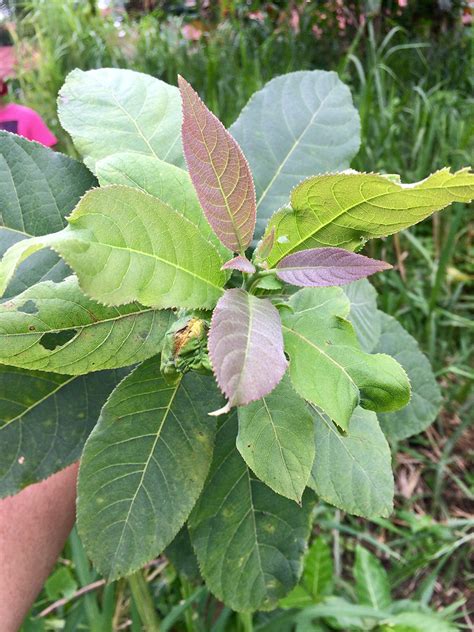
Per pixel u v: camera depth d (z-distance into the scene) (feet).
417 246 2.87
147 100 1.05
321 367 0.77
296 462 0.83
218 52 3.71
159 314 0.87
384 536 2.62
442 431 2.87
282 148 1.12
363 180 0.70
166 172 0.89
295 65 3.56
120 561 0.94
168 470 0.95
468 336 3.01
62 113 1.04
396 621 1.79
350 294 1.24
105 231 0.67
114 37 4.31
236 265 0.76
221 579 1.12
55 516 1.26
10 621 1.18
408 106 3.48
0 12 4.82
